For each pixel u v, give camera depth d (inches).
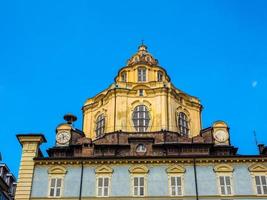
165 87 2458.2
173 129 2336.4
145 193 1833.2
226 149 2046.0
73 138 2165.4
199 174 1875.0
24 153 1957.4
